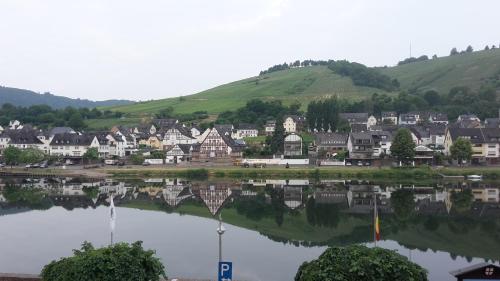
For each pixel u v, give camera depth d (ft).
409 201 316.40
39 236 214.48
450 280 151.12
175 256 178.29
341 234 221.25
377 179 435.53
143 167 515.91
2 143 615.16
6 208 295.28
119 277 81.66
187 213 279.49
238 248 192.54
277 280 150.61
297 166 504.02
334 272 76.89
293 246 197.16
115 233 221.87
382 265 77.15
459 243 202.59
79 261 82.84
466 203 305.53
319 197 340.18
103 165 551.18
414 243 202.39
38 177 467.93
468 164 489.26
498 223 242.78
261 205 307.17
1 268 162.61
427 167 453.17
